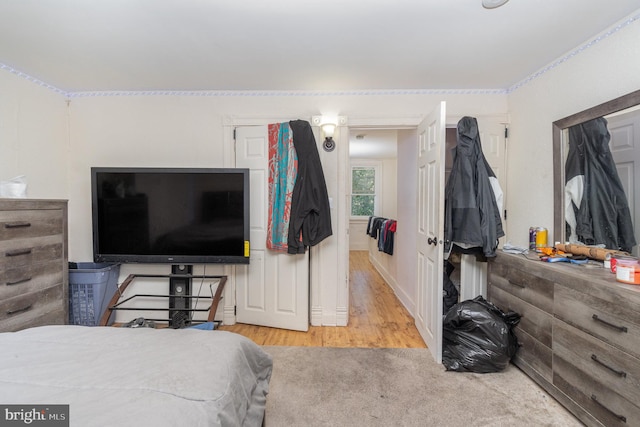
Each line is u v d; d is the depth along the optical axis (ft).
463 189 7.51
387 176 23.43
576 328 5.13
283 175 8.69
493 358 6.46
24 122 8.02
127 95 9.24
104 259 8.07
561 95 7.00
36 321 6.51
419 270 8.69
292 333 8.77
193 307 9.39
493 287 7.69
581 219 6.44
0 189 6.61
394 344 8.06
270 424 5.10
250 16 5.53
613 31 5.79
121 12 5.40
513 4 5.20
